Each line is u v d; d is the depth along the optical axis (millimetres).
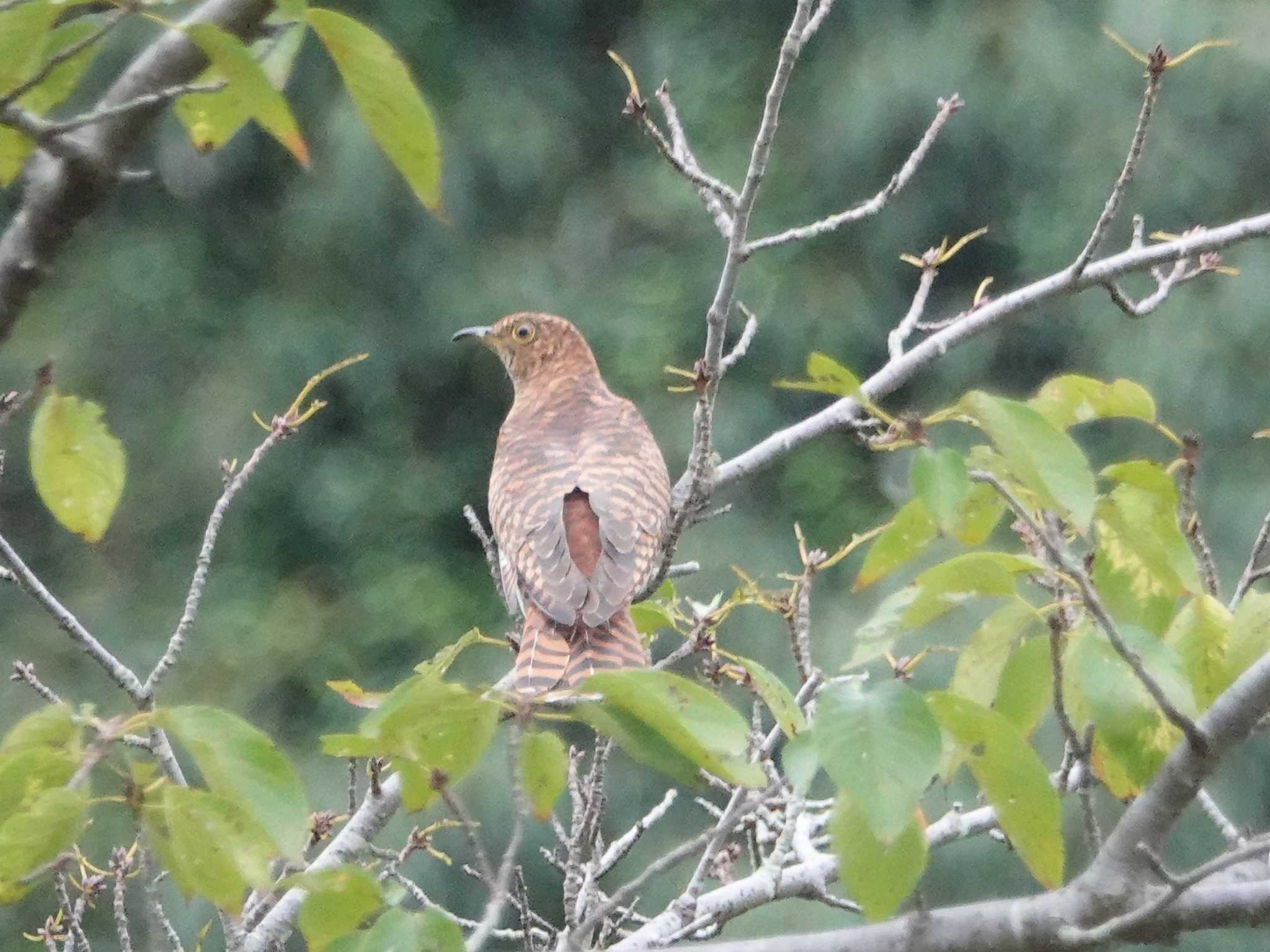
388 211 18688
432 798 4367
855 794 3604
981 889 14508
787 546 17188
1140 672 4246
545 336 9531
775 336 17984
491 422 18953
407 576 18125
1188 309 17109
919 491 4039
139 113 3680
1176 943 4273
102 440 4500
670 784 14867
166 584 18000
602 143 19438
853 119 18172
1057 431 4031
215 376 18609
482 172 18844
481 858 4051
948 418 4129
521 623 7613
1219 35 17359
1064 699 4652
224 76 3627
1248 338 16922
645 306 18266
